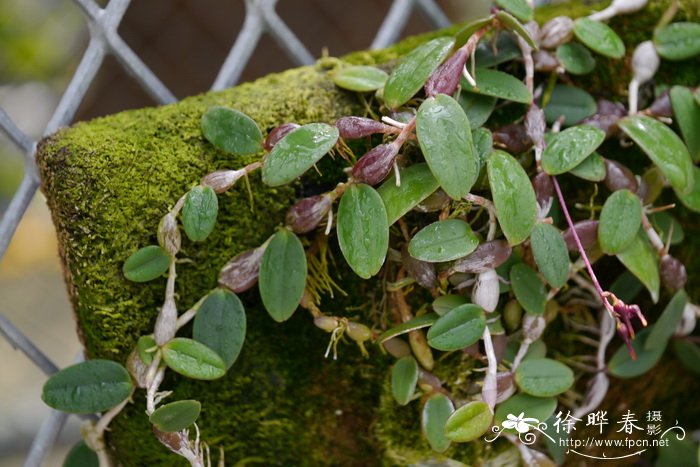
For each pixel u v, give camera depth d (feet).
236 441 2.10
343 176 2.06
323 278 2.06
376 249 1.96
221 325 2.02
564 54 2.08
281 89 2.07
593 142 2.02
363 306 2.09
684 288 2.21
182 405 1.98
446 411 2.05
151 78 2.14
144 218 2.01
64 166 1.99
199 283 2.04
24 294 3.96
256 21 2.17
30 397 3.55
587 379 2.19
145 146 2.02
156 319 2.02
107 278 2.01
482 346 2.09
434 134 1.95
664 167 2.04
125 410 2.06
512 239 1.98
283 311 2.01
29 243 4.04
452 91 1.99
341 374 2.12
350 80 2.06
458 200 1.96
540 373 2.06
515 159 2.00
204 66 3.71
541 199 2.04
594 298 2.14
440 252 1.98
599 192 2.13
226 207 2.04
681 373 2.25
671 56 2.10
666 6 2.11
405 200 1.97
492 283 2.01
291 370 2.11
